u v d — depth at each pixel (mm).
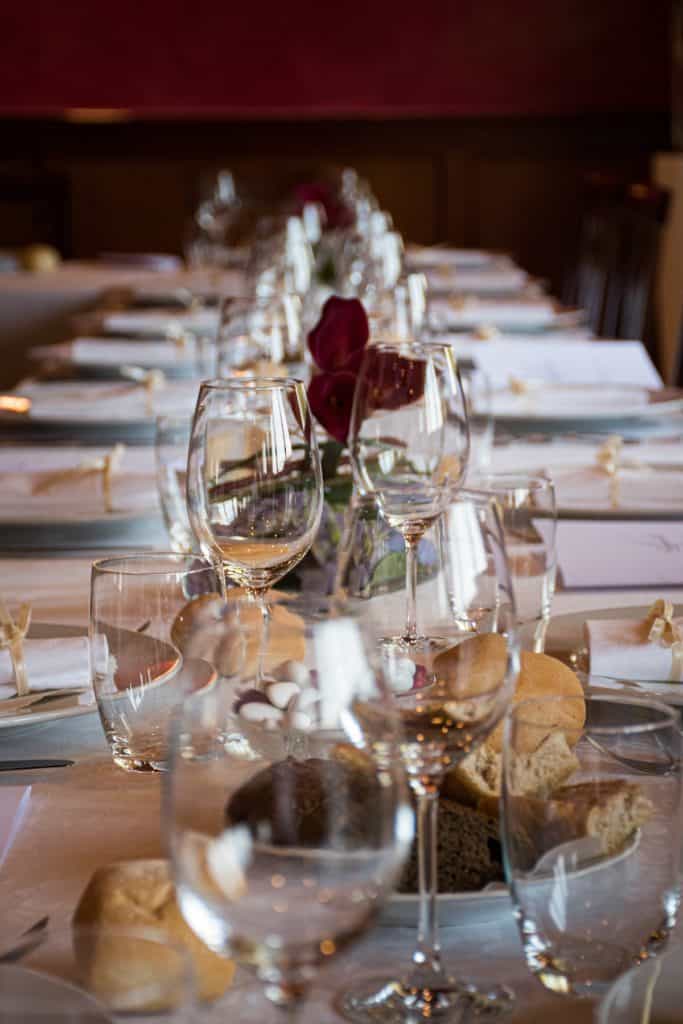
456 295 3420
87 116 6922
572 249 7016
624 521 1449
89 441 2043
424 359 1033
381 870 530
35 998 519
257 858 527
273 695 585
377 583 982
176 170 6992
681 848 646
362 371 1048
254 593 1001
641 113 6852
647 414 2039
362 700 570
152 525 1509
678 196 6148
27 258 4703
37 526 1484
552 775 640
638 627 1021
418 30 6836
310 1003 652
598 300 4602
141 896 660
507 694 664
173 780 537
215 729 547
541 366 2445
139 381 2260
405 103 6914
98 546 1495
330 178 6926
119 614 899
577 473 1562
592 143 6906
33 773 919
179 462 1396
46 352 2799
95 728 984
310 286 2857
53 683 995
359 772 531
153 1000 515
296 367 1762
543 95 6867
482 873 736
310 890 526
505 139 6930
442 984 656
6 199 6953
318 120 6938
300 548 984
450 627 834
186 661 563
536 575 1028
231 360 1770
